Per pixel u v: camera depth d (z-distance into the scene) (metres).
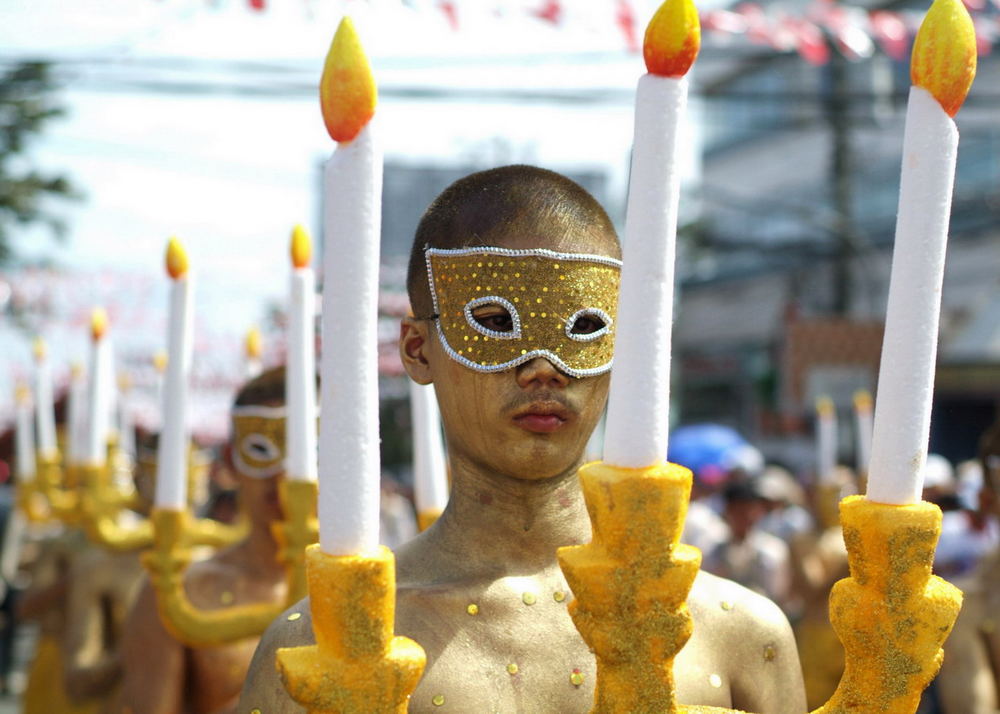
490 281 1.76
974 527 6.56
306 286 2.95
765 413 21.89
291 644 1.75
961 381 16.84
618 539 1.22
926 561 1.33
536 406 1.76
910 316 1.29
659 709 1.24
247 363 4.10
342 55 1.18
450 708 1.73
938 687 4.22
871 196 20.09
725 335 25.22
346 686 1.24
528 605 1.84
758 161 23.84
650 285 1.18
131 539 4.72
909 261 1.29
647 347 1.19
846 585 1.38
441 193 1.95
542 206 1.79
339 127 1.19
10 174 13.70
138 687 3.53
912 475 1.33
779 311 22.08
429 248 1.87
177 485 3.16
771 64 16.41
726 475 11.15
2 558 9.30
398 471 13.32
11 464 9.43
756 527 9.32
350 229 1.20
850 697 1.38
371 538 1.25
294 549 2.99
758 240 22.83
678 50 1.14
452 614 1.81
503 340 1.76
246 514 3.75
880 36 7.45
